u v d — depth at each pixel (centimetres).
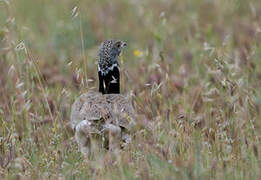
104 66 1911
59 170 1570
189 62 2656
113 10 3578
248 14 3400
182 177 1371
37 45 2942
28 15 3288
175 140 1697
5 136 1842
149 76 2341
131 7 3666
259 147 1576
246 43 2791
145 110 1966
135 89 2192
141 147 1647
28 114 1956
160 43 2569
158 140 1697
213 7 3597
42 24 3344
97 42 2964
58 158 1633
